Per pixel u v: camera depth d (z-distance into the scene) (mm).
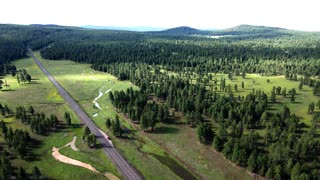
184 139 150375
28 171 118688
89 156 132625
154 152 138500
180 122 171000
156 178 117375
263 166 115000
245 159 120875
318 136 146000
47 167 122875
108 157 132250
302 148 122375
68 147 140500
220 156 132625
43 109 191750
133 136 154625
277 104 199000
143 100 187875
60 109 193250
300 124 158875
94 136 141875
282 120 155500
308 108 182875
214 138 135875
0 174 107438
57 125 165250
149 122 157000
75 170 121312
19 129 156125
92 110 192500
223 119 164750
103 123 170375
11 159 127438
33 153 133625
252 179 114562
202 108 178250
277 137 139875
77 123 169750
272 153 120188
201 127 143250
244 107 166375
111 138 151625
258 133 150500
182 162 130125
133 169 123625
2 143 139500
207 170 122938
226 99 189875
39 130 151625
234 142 129875
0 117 173250
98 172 120250
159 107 175250
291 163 111000
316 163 117125
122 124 168750
